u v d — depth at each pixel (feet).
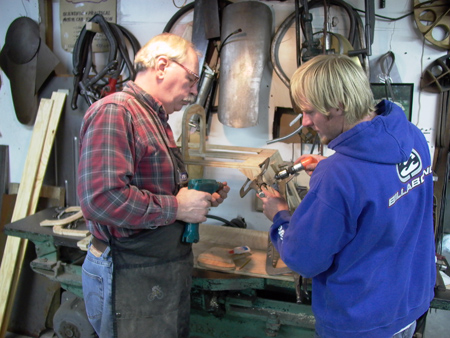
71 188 7.25
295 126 6.09
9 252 6.85
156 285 3.69
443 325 6.63
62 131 7.11
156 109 3.61
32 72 6.81
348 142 2.64
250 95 5.73
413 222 2.93
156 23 6.46
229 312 5.01
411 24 5.49
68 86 6.90
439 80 5.43
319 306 3.22
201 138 4.69
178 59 3.48
